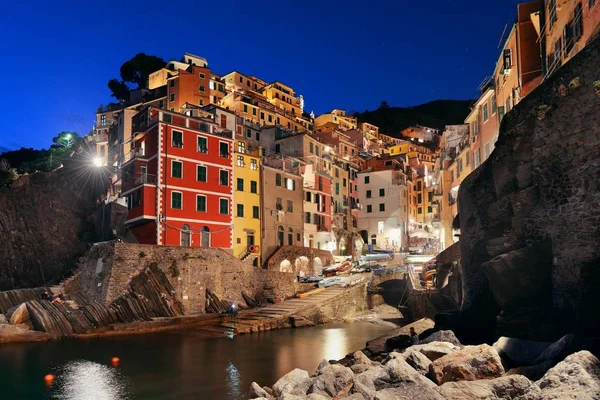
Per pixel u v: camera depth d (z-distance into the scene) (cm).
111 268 4216
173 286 4534
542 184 1775
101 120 10931
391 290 5778
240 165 6094
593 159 1598
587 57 1664
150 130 5347
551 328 1570
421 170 11594
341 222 8638
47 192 6925
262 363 2814
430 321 2903
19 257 5997
